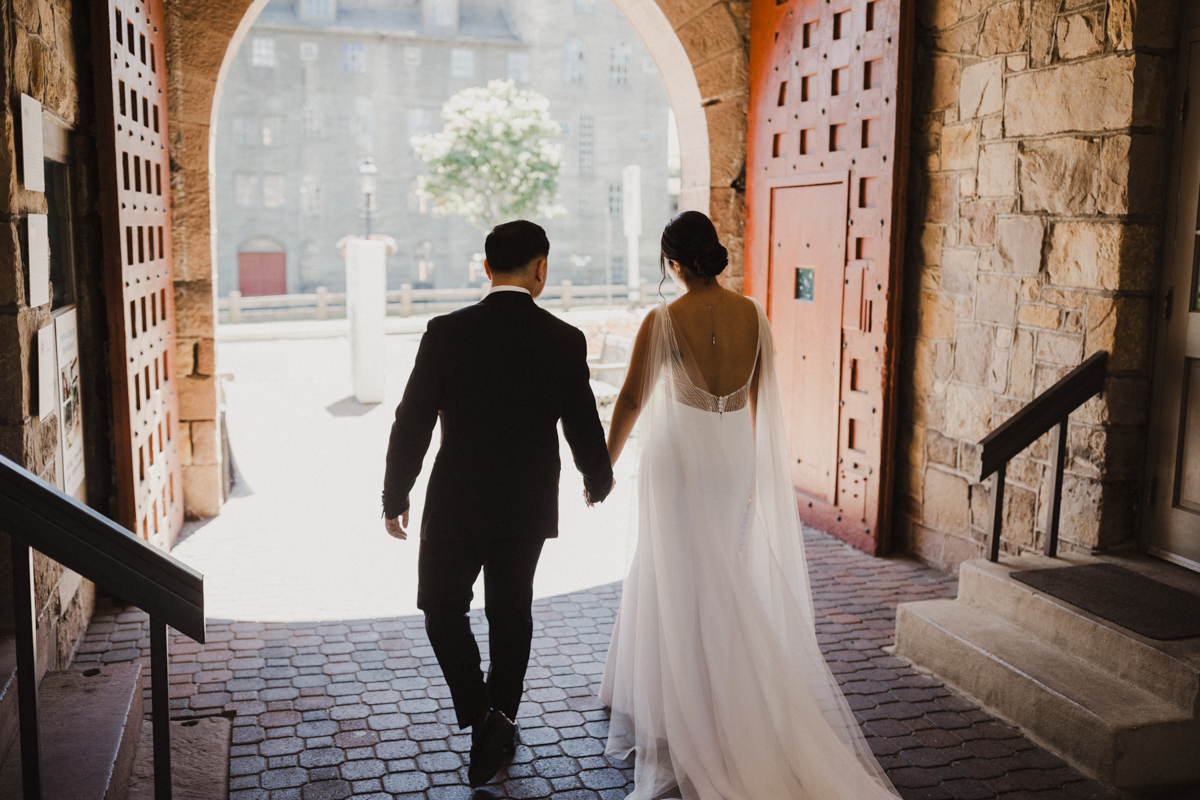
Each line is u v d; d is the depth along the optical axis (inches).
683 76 244.2
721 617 108.7
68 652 139.5
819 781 103.3
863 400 204.1
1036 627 136.2
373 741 120.4
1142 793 111.3
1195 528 143.9
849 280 206.2
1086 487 153.9
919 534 198.8
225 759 113.4
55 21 140.3
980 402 178.4
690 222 114.1
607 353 362.6
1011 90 167.9
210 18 209.2
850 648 152.6
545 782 111.4
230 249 1423.5
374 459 300.8
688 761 106.4
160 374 198.5
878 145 194.2
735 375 114.6
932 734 124.0
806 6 215.0
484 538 107.0
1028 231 165.2
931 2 188.5
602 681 131.8
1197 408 142.7
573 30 1520.7
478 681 108.3
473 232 1492.4
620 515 239.8
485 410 106.1
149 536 181.8
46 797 87.3
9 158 114.0
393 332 779.4
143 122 185.3
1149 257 147.3
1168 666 115.3
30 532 75.1
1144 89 143.6
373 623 162.6
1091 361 148.3
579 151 1557.6
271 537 214.5
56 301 149.0
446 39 1453.0
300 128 1423.5
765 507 118.4
